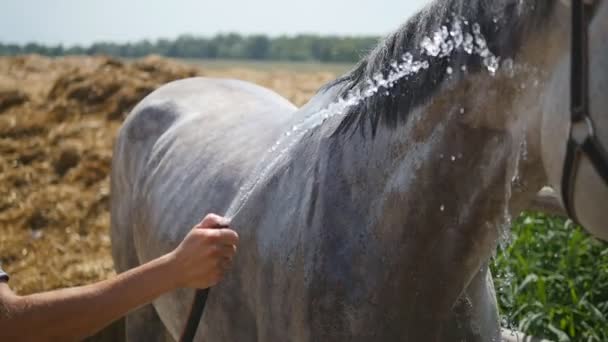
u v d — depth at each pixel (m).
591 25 1.25
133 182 2.78
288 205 1.77
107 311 1.51
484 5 1.44
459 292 1.61
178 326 2.29
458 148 1.51
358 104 1.69
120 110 7.00
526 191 1.51
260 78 9.26
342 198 1.67
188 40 40.19
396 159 1.59
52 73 9.41
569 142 1.28
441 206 1.55
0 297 1.49
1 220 5.42
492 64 1.42
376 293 1.61
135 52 38.19
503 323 2.79
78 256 4.95
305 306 1.68
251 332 1.91
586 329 3.07
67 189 5.79
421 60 1.54
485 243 1.56
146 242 2.44
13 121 6.77
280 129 2.10
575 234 3.34
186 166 2.34
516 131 1.44
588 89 1.25
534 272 3.31
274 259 1.77
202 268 1.53
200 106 2.70
